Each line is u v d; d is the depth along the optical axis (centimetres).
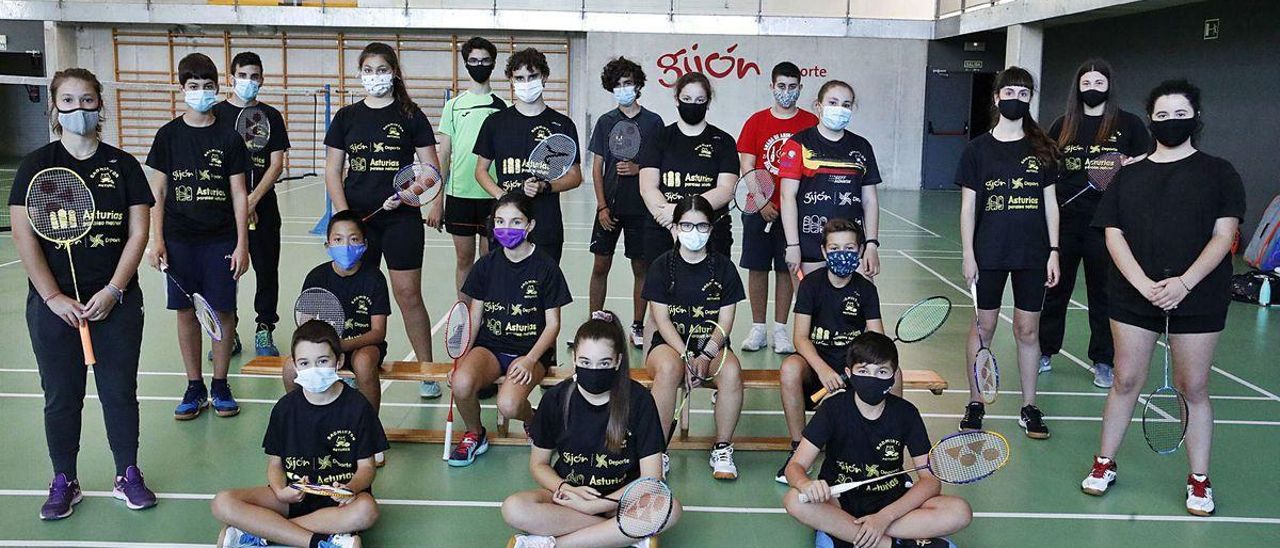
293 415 344
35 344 356
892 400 348
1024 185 450
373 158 491
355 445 347
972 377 467
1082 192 543
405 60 1928
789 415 421
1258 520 383
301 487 332
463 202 576
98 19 1823
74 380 361
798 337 424
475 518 374
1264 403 535
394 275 499
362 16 1792
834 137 502
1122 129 528
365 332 447
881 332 419
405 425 478
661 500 308
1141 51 1306
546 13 1788
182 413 474
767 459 443
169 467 415
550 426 348
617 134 564
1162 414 502
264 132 559
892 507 330
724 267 430
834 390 394
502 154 526
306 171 1991
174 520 363
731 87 1803
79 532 352
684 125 524
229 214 472
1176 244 369
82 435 449
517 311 435
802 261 512
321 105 1959
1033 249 454
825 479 354
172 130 460
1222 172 366
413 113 499
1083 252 559
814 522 331
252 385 533
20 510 369
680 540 358
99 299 349
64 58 1889
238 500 324
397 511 379
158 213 462
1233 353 645
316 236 1118
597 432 343
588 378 332
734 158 526
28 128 2183
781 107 575
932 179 1852
